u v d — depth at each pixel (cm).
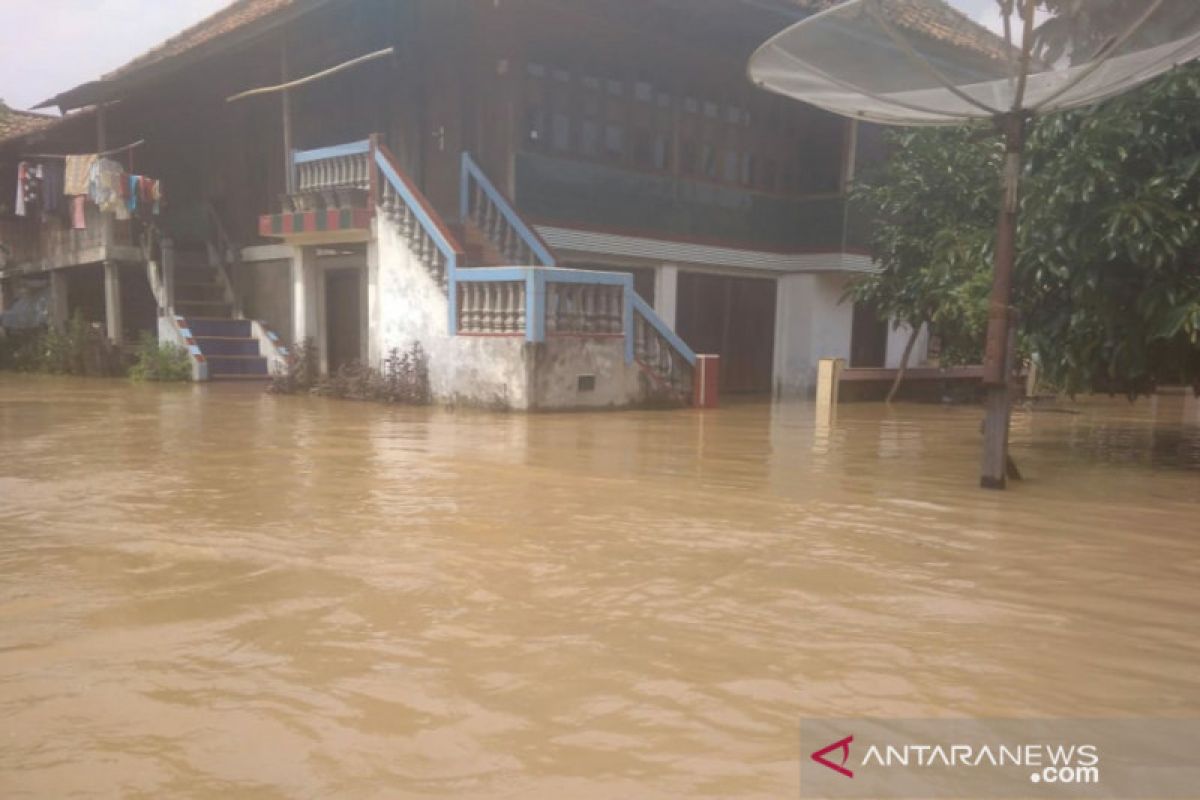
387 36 1454
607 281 1180
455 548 408
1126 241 651
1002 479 593
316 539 423
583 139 1453
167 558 387
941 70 598
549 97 1409
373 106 1554
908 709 241
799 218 1752
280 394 1360
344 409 1134
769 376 1792
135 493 537
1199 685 258
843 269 1703
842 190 1695
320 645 285
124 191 1677
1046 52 566
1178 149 699
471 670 265
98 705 241
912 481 623
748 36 1560
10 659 272
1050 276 752
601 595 339
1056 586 357
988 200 1127
